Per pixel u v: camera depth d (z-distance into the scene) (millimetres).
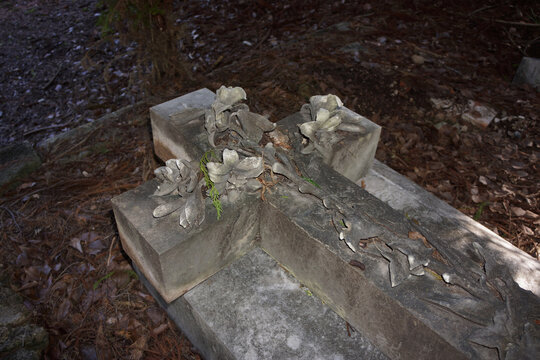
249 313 2320
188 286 2361
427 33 5570
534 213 3439
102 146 4121
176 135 2879
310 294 2434
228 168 2197
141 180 3799
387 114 4402
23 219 3449
